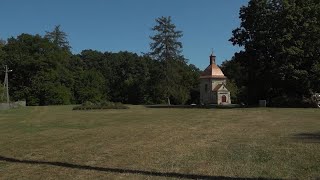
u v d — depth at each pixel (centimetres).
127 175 1072
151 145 1684
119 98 11619
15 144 1802
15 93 9856
